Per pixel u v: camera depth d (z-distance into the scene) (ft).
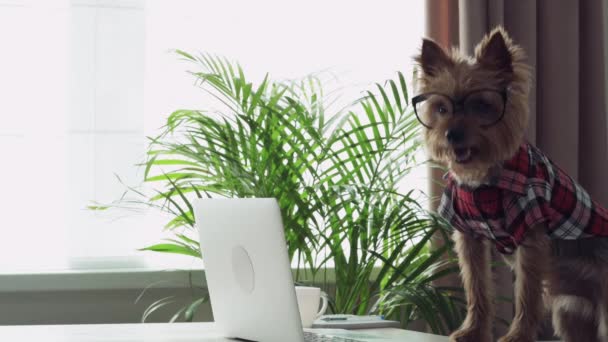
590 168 9.34
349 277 7.83
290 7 9.66
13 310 8.38
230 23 9.52
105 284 8.48
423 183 9.75
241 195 7.73
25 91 9.02
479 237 5.31
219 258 4.56
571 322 5.89
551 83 9.17
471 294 5.29
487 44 5.30
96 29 9.13
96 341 4.42
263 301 4.16
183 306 8.77
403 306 8.34
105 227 9.03
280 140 7.74
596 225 5.37
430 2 9.02
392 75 9.82
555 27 9.21
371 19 9.84
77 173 9.00
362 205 8.38
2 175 8.92
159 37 9.34
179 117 8.02
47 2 9.08
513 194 4.91
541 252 5.03
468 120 5.04
